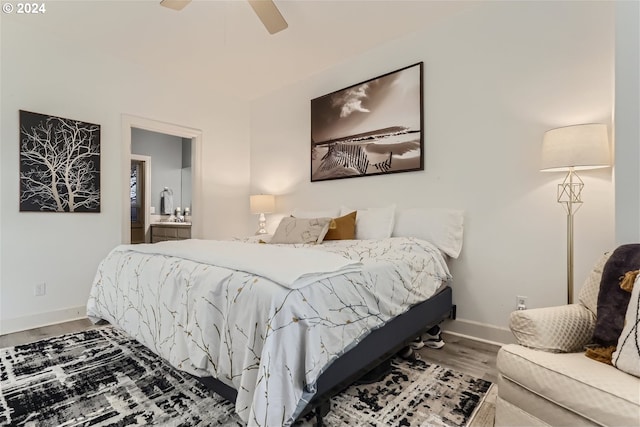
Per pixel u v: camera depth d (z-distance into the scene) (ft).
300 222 9.58
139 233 18.66
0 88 8.41
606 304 4.16
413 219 8.85
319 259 5.07
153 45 9.91
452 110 8.63
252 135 14.61
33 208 8.87
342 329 4.48
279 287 4.04
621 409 2.97
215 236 13.48
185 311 4.95
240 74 12.02
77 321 9.34
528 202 7.44
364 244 7.82
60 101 9.38
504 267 7.75
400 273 6.11
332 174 11.31
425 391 5.43
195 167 12.94
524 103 7.52
